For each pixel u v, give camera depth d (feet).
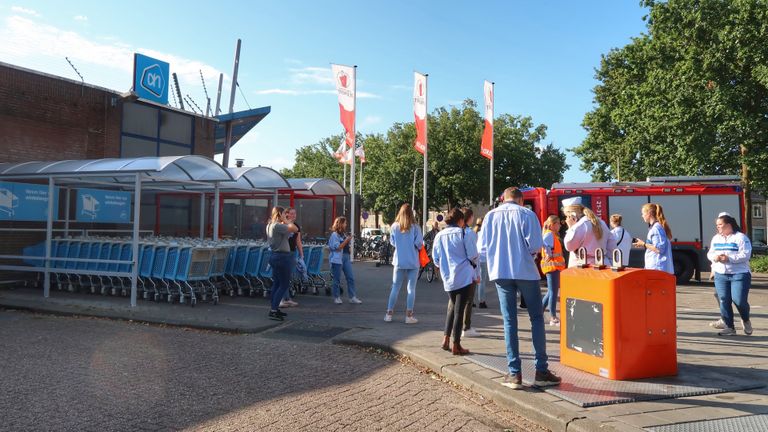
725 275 25.11
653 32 78.54
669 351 17.56
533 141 155.02
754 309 35.09
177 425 14.07
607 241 24.48
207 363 20.47
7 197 35.27
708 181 54.08
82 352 21.65
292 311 32.22
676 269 53.88
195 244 34.24
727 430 12.84
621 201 54.29
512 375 16.51
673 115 72.69
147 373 18.88
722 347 22.40
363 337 24.32
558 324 27.55
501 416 15.21
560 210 54.60
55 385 17.24
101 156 46.37
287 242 29.22
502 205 17.35
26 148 40.91
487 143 73.05
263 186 46.88
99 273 33.01
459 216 21.27
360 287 46.57
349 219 76.74
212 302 34.27
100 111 46.34
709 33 71.56
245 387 17.52
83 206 39.19
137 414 14.82
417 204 155.12
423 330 26.17
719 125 69.46
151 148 51.52
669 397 15.40
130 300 34.01
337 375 19.24
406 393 17.22
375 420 14.70
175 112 54.19
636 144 84.17
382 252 72.13
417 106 71.72
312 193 59.67
